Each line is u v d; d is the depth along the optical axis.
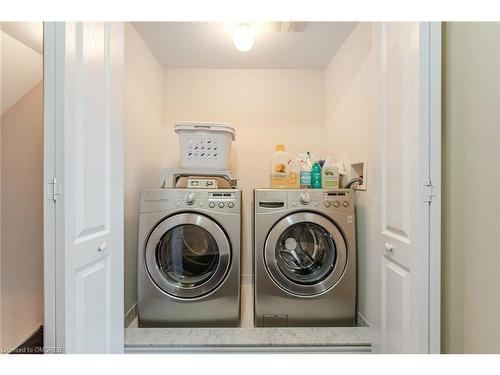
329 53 2.28
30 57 1.33
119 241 1.22
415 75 0.92
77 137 0.89
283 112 2.60
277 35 2.00
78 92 0.89
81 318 0.91
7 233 1.45
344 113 2.09
